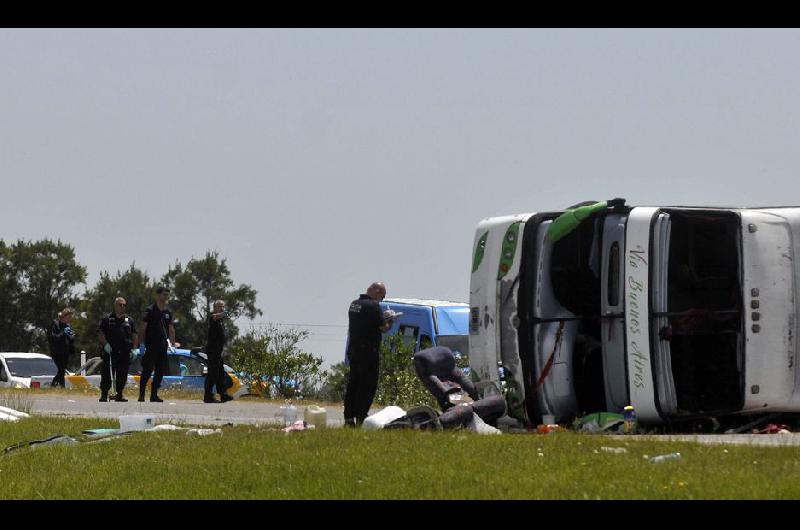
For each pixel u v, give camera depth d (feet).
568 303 200.64
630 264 191.83
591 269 199.52
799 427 200.54
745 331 192.44
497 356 200.95
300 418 244.83
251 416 244.63
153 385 296.10
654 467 132.77
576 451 147.33
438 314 365.40
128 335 295.48
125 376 295.48
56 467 155.94
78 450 168.14
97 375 439.22
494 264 202.49
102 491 139.54
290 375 353.51
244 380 354.95
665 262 191.11
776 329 193.16
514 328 198.59
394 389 322.75
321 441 160.15
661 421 191.42
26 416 224.53
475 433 173.37
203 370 432.66
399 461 142.72
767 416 199.52
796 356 194.08
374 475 136.05
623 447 150.92
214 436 175.22
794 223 195.93
